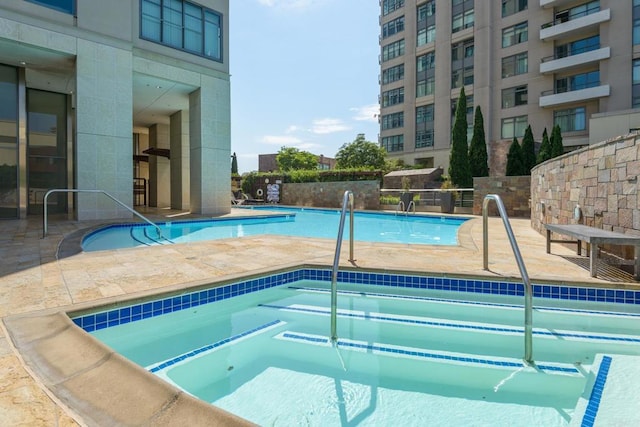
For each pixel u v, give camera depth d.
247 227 10.34
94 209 9.02
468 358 2.38
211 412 1.30
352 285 3.99
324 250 5.12
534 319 3.09
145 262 4.22
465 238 6.32
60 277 3.47
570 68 21.44
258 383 2.07
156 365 2.31
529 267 3.95
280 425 1.69
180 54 10.75
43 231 6.27
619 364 2.27
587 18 20.31
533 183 7.84
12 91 9.12
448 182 18.78
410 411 1.79
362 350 2.51
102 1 9.09
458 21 26.19
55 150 10.44
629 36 19.38
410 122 29.33
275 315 3.21
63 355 1.82
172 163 14.14
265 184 21.02
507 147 24.05
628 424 1.64
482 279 3.57
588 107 21.00
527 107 23.19
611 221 3.98
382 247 5.40
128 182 9.53
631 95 19.36
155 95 11.97
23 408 1.38
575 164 5.02
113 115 9.27
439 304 3.41
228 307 3.40
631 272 3.66
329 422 1.71
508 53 23.97
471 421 1.70
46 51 8.44
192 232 8.94
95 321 2.64
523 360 2.33
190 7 10.99
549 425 1.65
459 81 26.27
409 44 29.22
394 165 28.22
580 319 3.06
